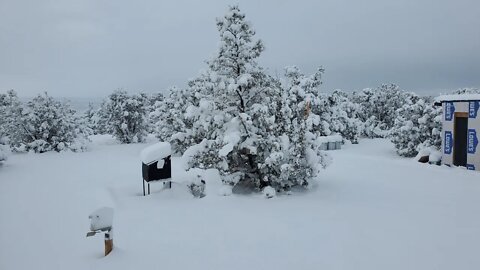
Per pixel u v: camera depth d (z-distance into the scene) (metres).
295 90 11.41
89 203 8.94
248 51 10.85
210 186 10.09
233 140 9.67
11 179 12.48
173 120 20.91
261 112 10.05
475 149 14.43
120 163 17.20
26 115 23.09
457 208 8.39
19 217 7.80
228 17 10.75
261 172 10.08
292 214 7.94
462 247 5.97
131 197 9.70
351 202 9.01
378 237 6.45
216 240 6.36
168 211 8.28
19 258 5.63
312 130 10.77
